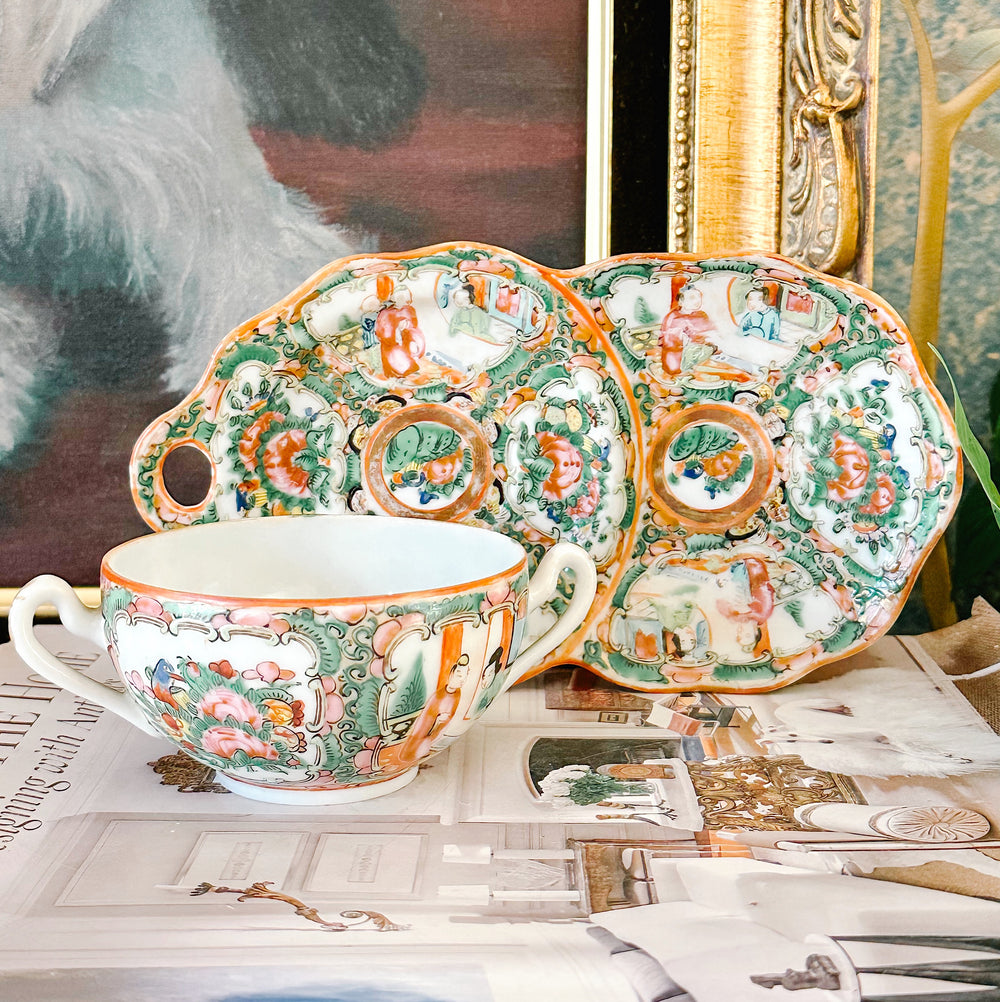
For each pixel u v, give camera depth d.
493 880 0.33
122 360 0.58
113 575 0.37
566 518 0.52
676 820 0.38
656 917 0.31
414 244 0.58
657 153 0.56
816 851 0.35
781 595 0.52
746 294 0.51
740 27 0.54
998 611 0.59
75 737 0.45
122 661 0.37
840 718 0.48
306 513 0.51
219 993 0.28
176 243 0.57
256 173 0.57
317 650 0.34
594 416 0.51
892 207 0.58
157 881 0.33
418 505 0.52
